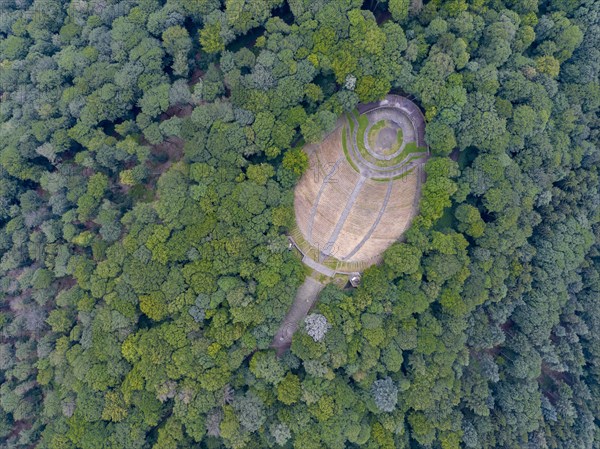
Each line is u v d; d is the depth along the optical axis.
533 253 81.44
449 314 78.12
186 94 77.94
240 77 77.44
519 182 79.12
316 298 81.31
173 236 74.12
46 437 73.81
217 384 71.88
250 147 77.19
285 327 80.25
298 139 82.06
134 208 76.06
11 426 78.00
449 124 77.12
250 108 77.12
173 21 80.00
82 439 71.56
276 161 80.94
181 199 74.75
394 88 80.75
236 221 75.00
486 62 80.06
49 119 80.75
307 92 77.12
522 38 81.50
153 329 73.19
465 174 78.19
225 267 74.19
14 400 77.12
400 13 78.56
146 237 73.81
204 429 72.62
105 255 75.88
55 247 78.69
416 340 76.44
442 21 77.19
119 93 79.12
